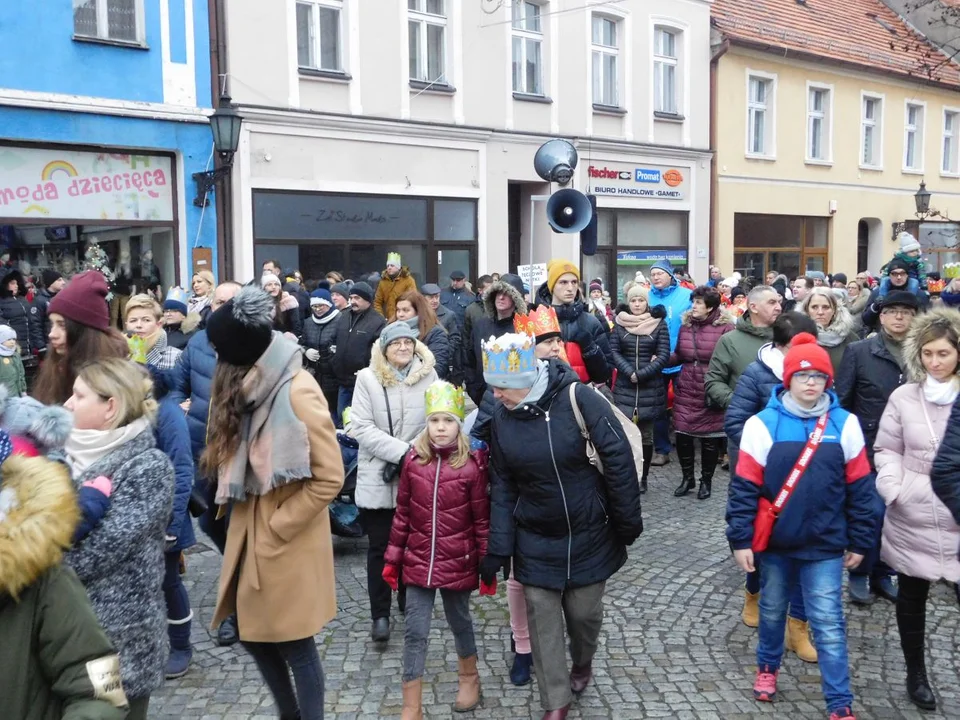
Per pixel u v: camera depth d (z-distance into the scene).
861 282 13.16
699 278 19.34
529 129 16.09
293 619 3.32
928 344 3.89
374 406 4.64
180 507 4.14
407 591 3.93
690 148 18.80
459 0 14.88
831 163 21.95
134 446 2.78
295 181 13.18
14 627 2.03
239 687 4.23
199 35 12.21
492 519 3.77
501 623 4.96
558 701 3.69
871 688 4.17
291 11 12.99
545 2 16.25
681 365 7.62
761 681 4.06
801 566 3.80
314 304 8.73
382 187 14.15
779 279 14.68
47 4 10.97
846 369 5.08
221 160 12.45
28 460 2.17
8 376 7.87
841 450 3.70
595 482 3.70
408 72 14.39
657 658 4.49
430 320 6.71
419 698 3.83
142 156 12.04
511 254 17.12
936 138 24.95
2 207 10.98
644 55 17.89
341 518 6.07
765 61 20.20
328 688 4.19
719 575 5.71
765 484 3.75
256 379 3.19
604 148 17.28
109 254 11.88
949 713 3.94
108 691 2.10
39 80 10.98
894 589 5.29
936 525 3.85
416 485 3.92
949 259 25.80
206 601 5.27
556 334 4.92
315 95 13.35
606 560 3.74
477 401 6.52
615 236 17.86
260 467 3.17
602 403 3.67
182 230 12.32
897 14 25.70
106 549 2.58
